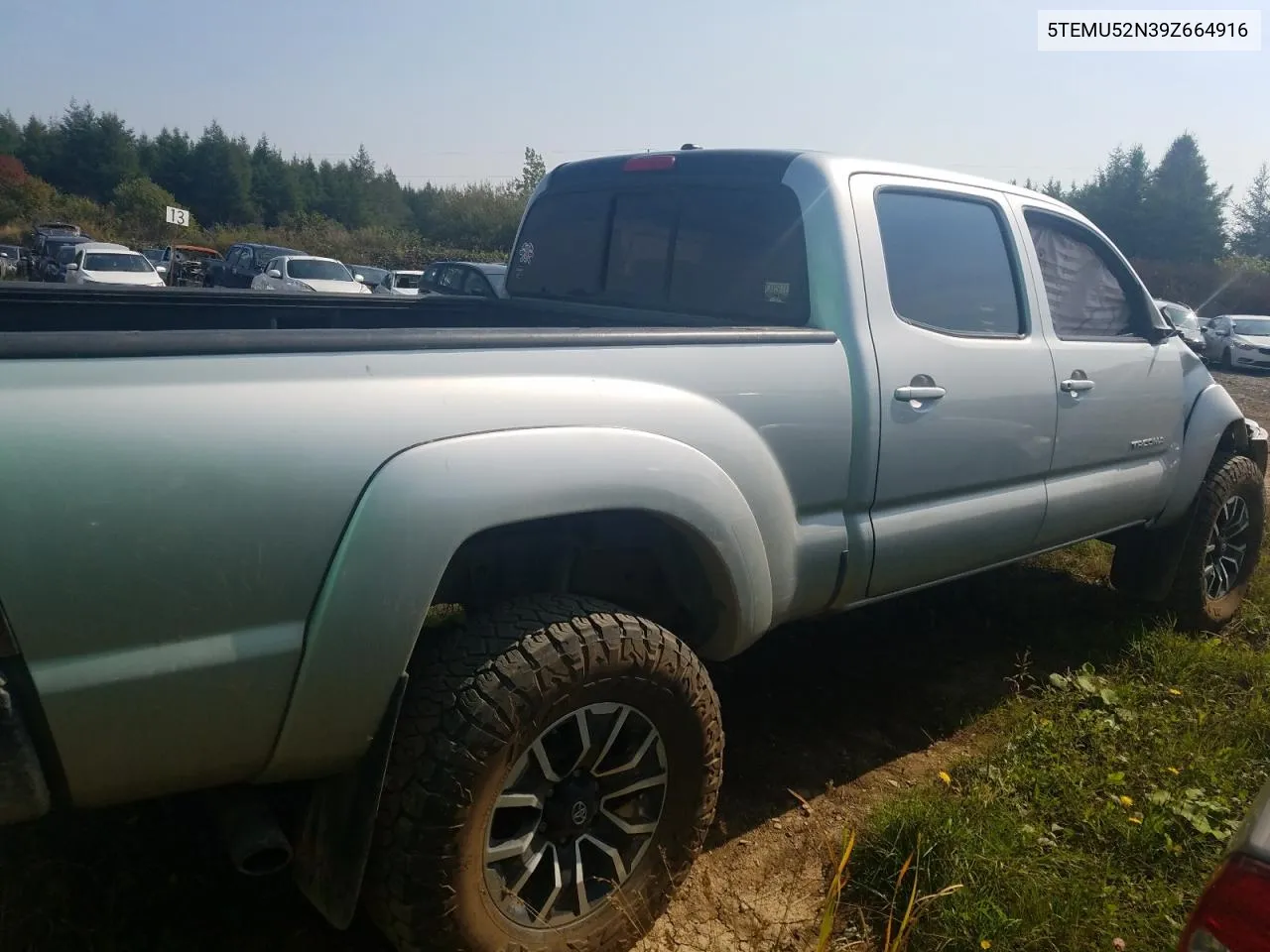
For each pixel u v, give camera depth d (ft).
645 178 12.26
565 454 7.17
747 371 8.76
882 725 12.43
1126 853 9.75
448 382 6.81
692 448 8.10
